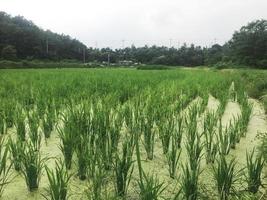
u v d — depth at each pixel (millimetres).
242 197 4613
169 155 6215
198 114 11070
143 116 8289
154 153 7570
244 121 9008
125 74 30500
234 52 94000
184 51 121500
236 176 5598
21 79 21688
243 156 7410
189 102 14633
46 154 7395
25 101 11672
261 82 19641
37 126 7387
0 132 8812
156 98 11039
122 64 108188
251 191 5160
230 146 7355
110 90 15055
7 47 83000
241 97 14992
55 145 8117
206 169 6523
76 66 83188
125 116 8914
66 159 6312
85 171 5906
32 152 5645
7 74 29578
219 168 5031
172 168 6105
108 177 5828
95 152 6039
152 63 115562
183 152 7629
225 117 12055
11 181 5680
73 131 6547
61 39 128250
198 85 18609
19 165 6148
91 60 126562
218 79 25219
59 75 27625
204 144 6832
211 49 123312
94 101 10906
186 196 4707
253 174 5145
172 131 7465
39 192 5547
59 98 11469
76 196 5367
